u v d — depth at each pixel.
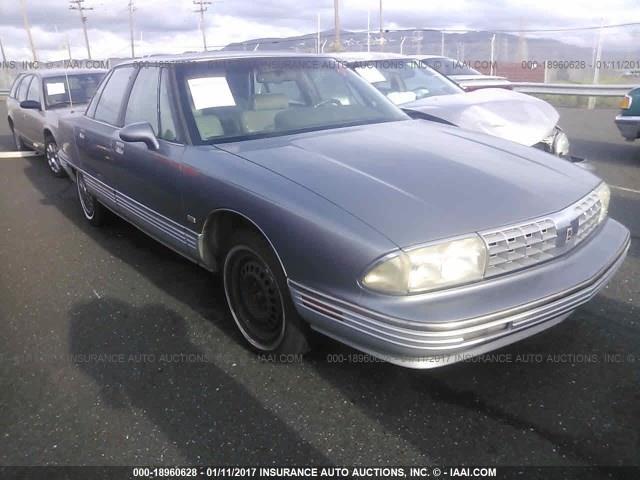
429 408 2.61
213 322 3.50
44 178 8.01
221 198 2.94
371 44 22.91
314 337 2.87
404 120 3.98
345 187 2.62
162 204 3.61
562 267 2.56
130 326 3.49
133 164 3.89
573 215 2.64
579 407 2.57
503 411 2.57
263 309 3.00
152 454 2.39
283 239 2.59
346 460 2.32
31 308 3.80
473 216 2.43
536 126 5.66
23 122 9.05
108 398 2.78
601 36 15.30
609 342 3.08
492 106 5.77
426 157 3.00
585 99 15.60
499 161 3.03
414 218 2.37
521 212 2.51
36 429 2.57
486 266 2.36
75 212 6.17
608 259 2.75
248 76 3.83
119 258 4.68
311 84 4.05
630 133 7.64
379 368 2.93
